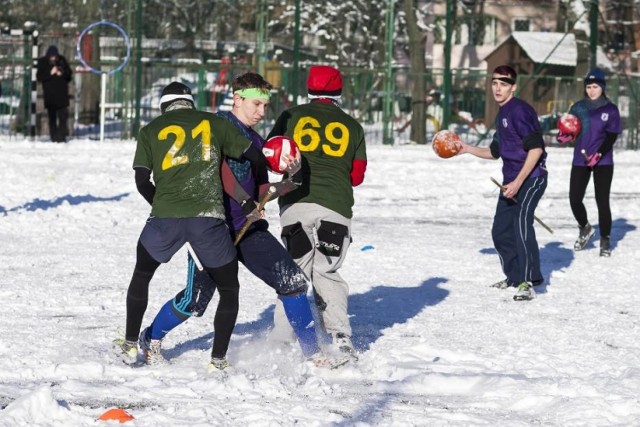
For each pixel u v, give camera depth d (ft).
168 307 33.60
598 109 60.03
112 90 170.30
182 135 32.32
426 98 167.32
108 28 185.88
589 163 60.18
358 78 169.68
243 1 211.61
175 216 32.07
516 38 199.82
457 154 49.21
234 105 34.04
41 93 154.10
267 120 161.48
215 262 32.32
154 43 208.74
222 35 216.54
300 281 33.68
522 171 47.06
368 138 168.45
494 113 173.06
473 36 274.36
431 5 255.50
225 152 32.65
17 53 156.76
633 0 202.80
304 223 34.88
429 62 275.80
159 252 32.50
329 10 219.61
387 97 162.09
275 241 33.91
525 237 47.50
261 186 33.42
